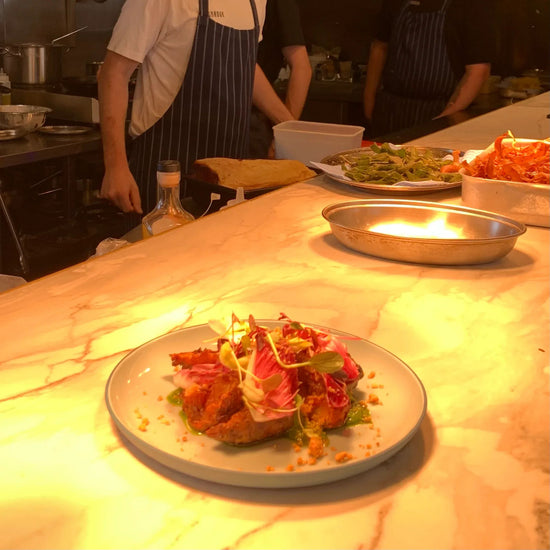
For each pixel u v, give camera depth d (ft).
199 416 2.51
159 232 5.20
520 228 4.63
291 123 8.68
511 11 18.43
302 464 2.32
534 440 2.58
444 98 15.89
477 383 2.98
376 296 3.89
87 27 15.69
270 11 11.97
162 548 1.98
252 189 7.09
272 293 3.85
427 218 5.05
